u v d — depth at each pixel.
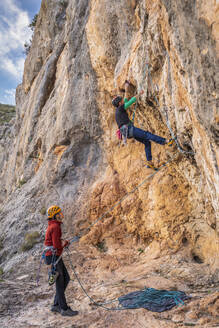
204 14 3.63
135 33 7.75
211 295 4.55
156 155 8.39
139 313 4.43
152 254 7.59
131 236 8.62
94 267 7.48
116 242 8.66
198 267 6.20
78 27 12.23
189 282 5.59
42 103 16.38
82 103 11.38
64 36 16.20
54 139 12.29
